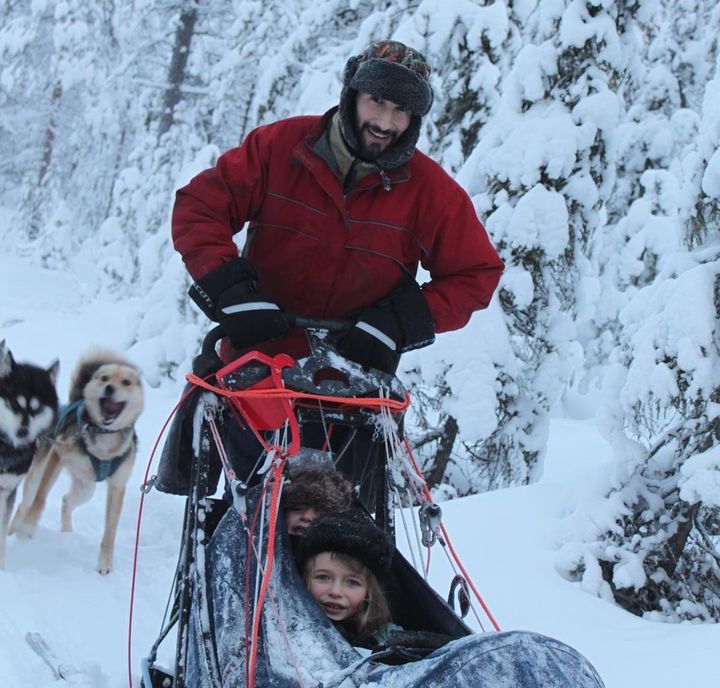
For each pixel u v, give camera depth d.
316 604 2.46
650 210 14.68
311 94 10.26
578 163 7.54
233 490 2.68
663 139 15.31
